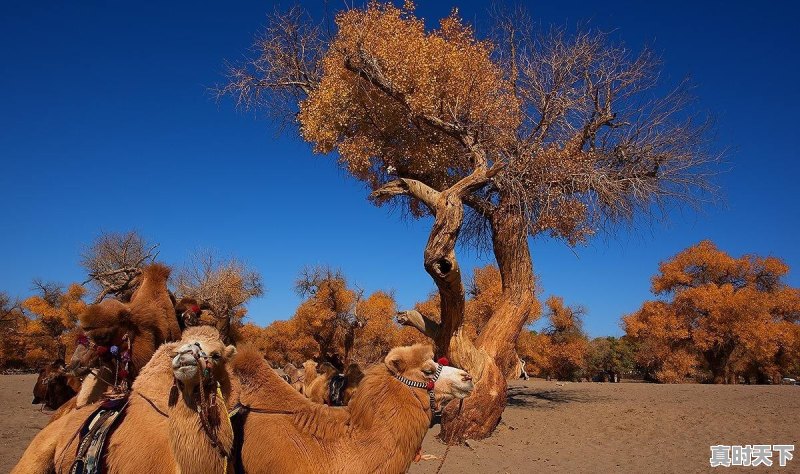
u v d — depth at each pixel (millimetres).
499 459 13148
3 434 14492
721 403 23406
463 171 20969
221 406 4895
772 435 15148
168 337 7180
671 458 12750
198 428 4766
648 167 19859
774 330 52375
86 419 5613
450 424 15242
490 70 19453
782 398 25703
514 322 17422
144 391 5469
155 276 7328
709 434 15688
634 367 78625
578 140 19359
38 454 5848
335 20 18953
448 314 15867
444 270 15188
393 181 17688
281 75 22344
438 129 18594
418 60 18234
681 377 54906
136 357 6859
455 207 15477
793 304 55875
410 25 19453
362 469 5109
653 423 18078
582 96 19031
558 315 64312
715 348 54844
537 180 18594
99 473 5223
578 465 12352
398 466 5227
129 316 6895
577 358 63594
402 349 5520
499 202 18906
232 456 5031
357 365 11000
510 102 18797
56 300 55000
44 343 55438
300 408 5316
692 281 57531
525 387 35188
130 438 5199
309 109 20125
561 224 19109
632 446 14539
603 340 80875
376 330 40562
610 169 19562
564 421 19047
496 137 18609
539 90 18516
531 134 18844
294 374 17547
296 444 5113
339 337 40688
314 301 40875
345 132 20594
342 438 5250
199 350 4828
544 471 11781
